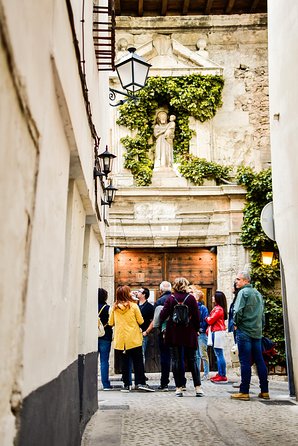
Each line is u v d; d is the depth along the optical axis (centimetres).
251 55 1525
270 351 789
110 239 1388
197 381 790
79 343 538
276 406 675
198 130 1460
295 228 736
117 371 1322
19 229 179
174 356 793
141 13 1512
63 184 310
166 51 1502
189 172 1422
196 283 1399
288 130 774
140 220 1395
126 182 1420
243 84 1509
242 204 1395
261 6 1518
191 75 1462
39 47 202
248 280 755
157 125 1467
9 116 156
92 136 493
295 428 531
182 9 1522
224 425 545
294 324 751
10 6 145
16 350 180
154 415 607
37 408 217
